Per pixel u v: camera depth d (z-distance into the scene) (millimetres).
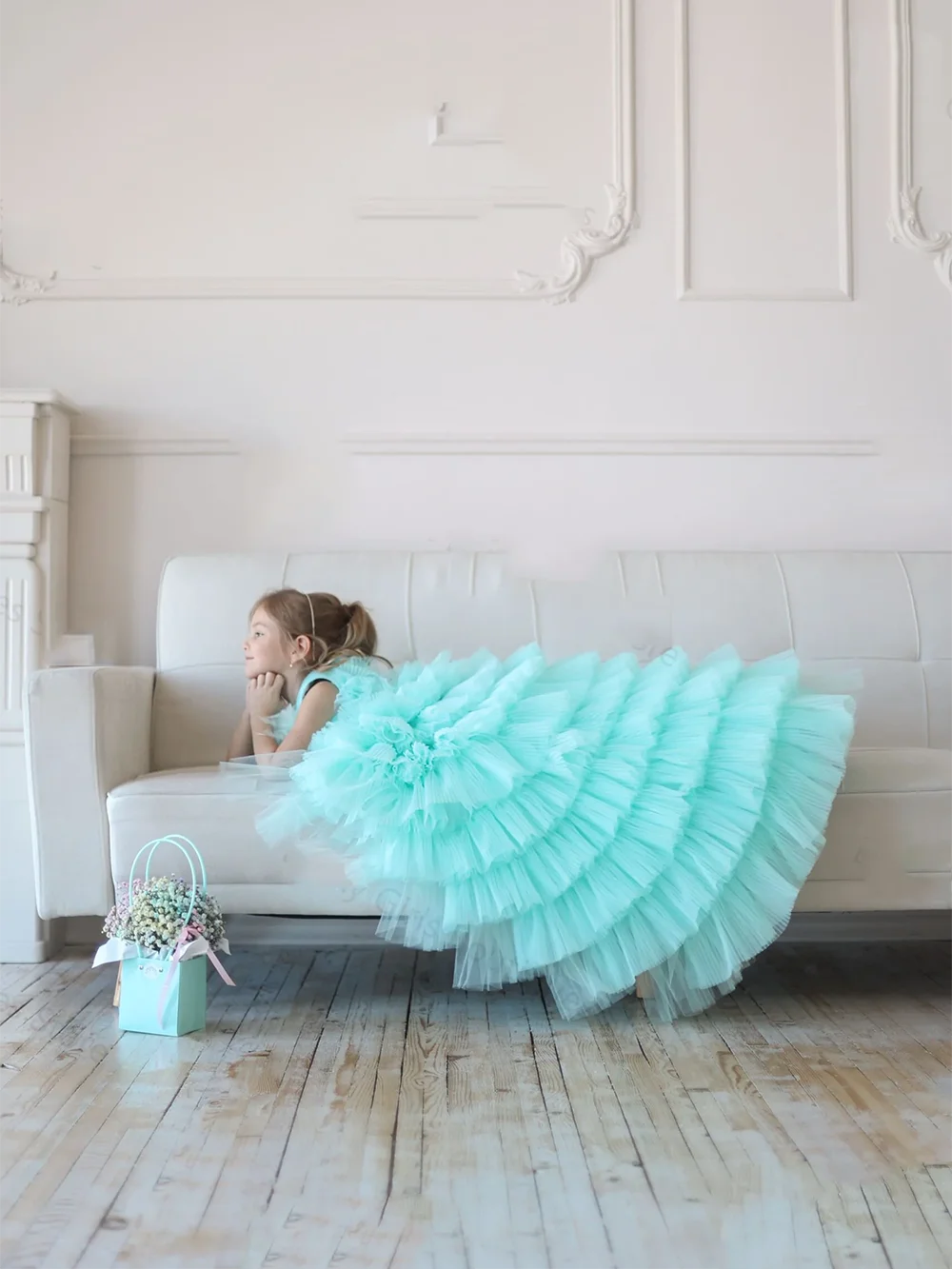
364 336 2785
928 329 2816
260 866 1913
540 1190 1222
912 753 2078
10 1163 1295
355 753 1792
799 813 1871
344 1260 1069
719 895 1843
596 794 1799
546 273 2801
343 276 2789
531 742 1798
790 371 2805
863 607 2520
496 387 2787
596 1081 1586
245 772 1947
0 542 2490
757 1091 1539
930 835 1980
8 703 2467
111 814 1954
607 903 1771
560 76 2824
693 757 1810
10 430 2518
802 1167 1280
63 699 2012
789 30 2828
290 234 2795
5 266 2762
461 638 2479
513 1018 1926
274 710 2193
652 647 2482
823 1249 1090
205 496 2756
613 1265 1061
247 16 2814
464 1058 1693
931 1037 1807
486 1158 1311
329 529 2756
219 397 2770
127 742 2188
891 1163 1290
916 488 2789
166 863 1938
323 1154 1322
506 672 2045
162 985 1816
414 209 2795
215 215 2793
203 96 2805
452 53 2822
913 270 2822
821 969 2318
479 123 2814
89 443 2742
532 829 1745
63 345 2762
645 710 1864
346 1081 1585
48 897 2014
